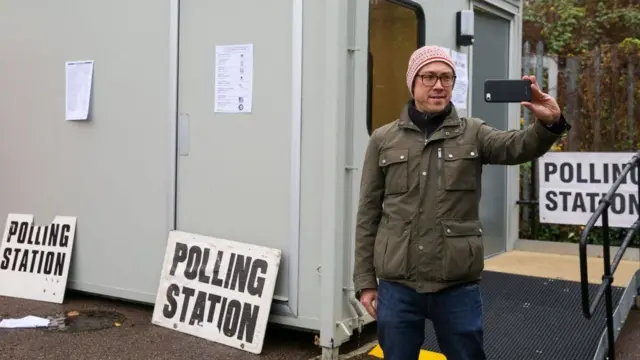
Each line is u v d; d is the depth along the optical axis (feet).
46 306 16.74
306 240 13.50
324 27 13.08
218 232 14.75
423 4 15.37
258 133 14.11
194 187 15.07
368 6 13.41
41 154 17.66
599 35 33.42
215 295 14.26
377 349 13.37
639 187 13.80
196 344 13.87
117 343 13.88
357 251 8.90
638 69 21.89
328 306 12.80
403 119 8.43
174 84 15.19
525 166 22.31
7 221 18.17
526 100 7.59
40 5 17.52
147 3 15.66
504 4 20.10
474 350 8.26
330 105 12.74
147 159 15.81
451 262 8.00
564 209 19.21
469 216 8.21
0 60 18.28
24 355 13.14
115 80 16.29
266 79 13.94
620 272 17.79
